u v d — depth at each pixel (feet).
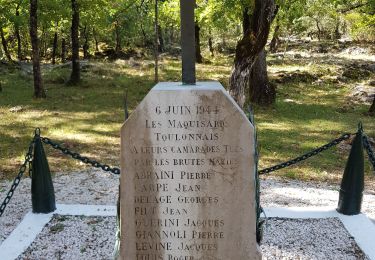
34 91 61.00
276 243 18.88
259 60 55.42
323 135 42.73
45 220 20.66
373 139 41.24
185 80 14.08
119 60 95.61
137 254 13.88
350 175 21.06
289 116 51.44
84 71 81.35
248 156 13.29
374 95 60.29
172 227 13.71
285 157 34.58
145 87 70.13
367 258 17.92
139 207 13.61
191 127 13.17
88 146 36.76
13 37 118.42
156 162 13.35
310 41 127.95
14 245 18.60
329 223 20.68
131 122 13.17
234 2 44.60
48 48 127.03
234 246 13.80
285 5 47.11
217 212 13.61
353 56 101.86
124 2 71.46
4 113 49.42
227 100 13.05
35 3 57.93
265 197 25.07
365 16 65.72
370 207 23.70
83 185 26.73
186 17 13.67
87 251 18.33
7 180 27.61
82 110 52.80
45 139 20.85
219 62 102.01
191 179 13.44
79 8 71.77
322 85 73.46
